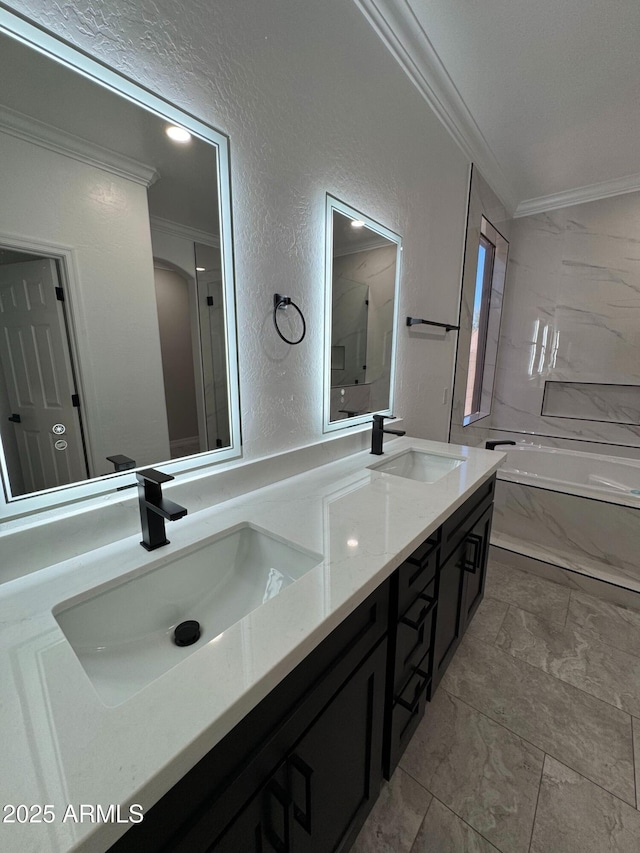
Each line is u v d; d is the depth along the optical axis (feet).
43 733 1.35
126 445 2.88
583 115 6.46
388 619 2.88
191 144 2.93
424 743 3.96
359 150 4.58
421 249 6.37
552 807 3.36
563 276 10.11
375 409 5.83
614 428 9.90
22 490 2.33
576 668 4.94
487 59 5.20
